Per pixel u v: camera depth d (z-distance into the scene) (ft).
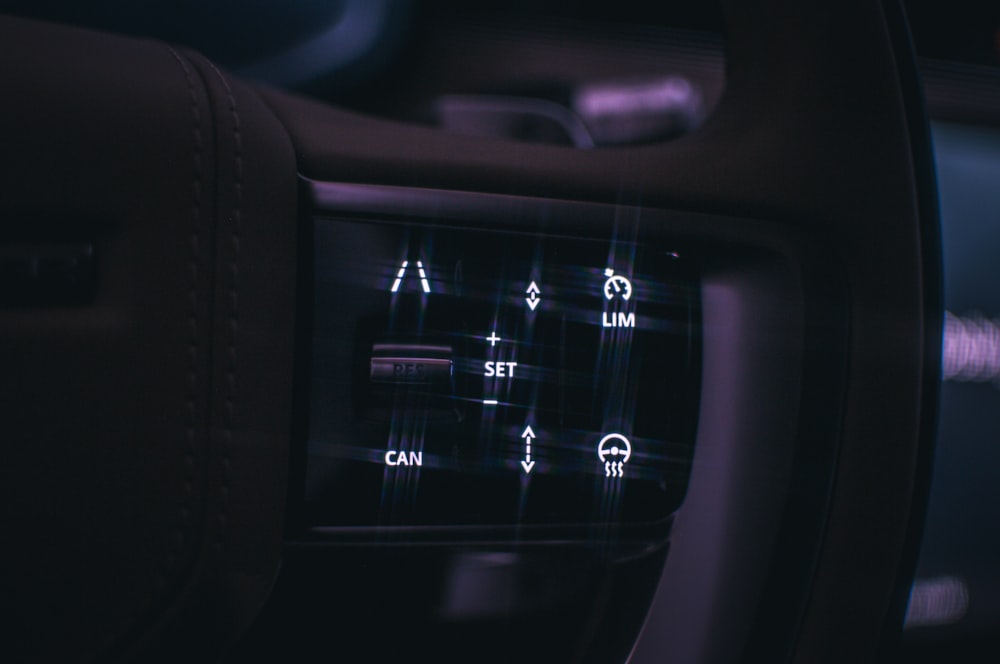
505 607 0.91
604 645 0.92
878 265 0.93
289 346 0.84
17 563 0.80
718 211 0.90
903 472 0.93
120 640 0.82
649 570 0.90
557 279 0.88
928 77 1.94
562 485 0.89
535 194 0.88
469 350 0.88
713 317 0.90
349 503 0.87
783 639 0.93
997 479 1.81
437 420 0.87
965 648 1.77
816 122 0.93
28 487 0.80
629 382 0.89
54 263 0.80
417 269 0.87
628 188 0.89
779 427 0.91
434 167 0.87
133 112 0.81
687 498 0.91
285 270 0.84
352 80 1.98
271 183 0.84
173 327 0.82
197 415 0.82
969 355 1.81
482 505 0.88
